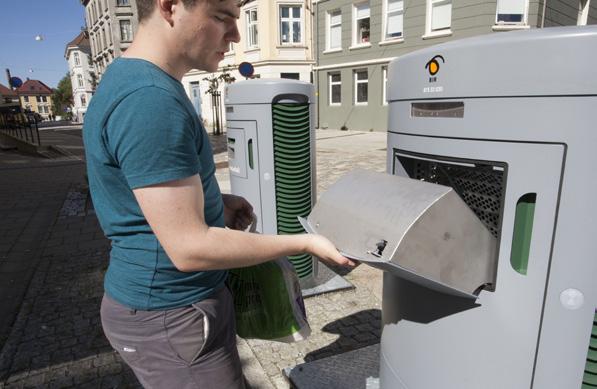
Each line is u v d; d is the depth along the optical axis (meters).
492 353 1.16
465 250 1.12
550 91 0.94
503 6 12.79
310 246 1.18
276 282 1.57
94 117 1.04
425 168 1.38
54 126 41.84
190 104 1.09
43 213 6.15
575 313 1.01
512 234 1.07
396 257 1.04
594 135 0.91
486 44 1.02
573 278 0.99
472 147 1.09
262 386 2.28
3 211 6.31
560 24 13.89
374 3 15.63
